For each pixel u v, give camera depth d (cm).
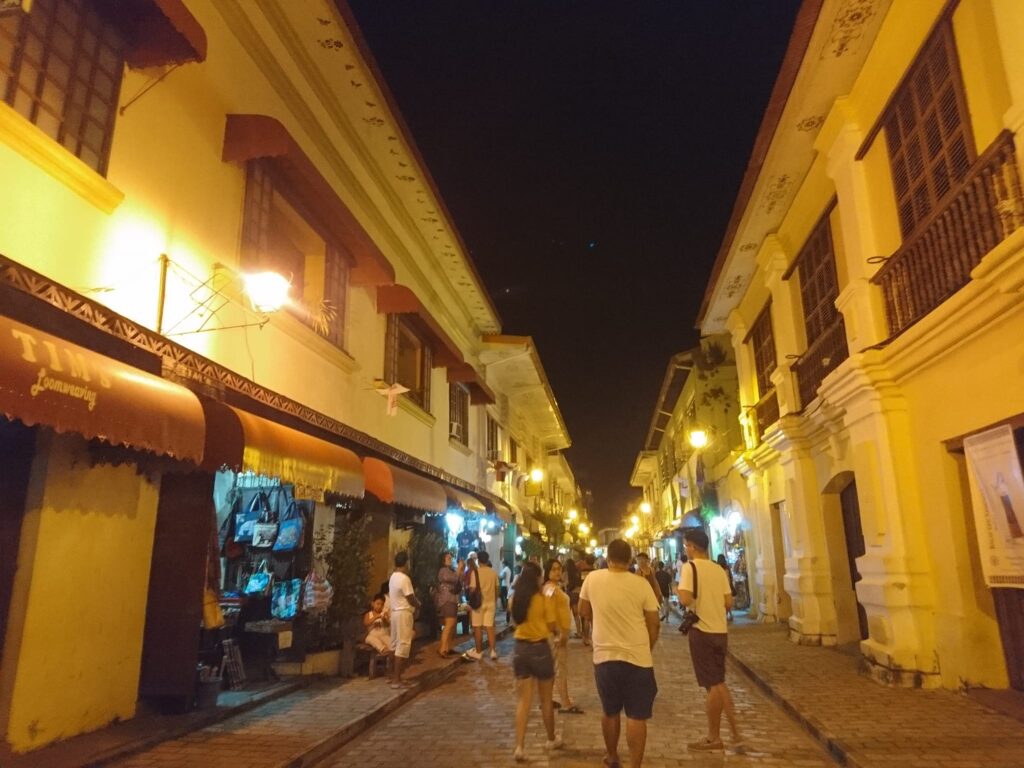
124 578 638
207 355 731
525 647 647
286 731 672
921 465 840
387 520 1273
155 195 660
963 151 708
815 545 1272
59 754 532
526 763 617
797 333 1325
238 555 973
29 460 555
